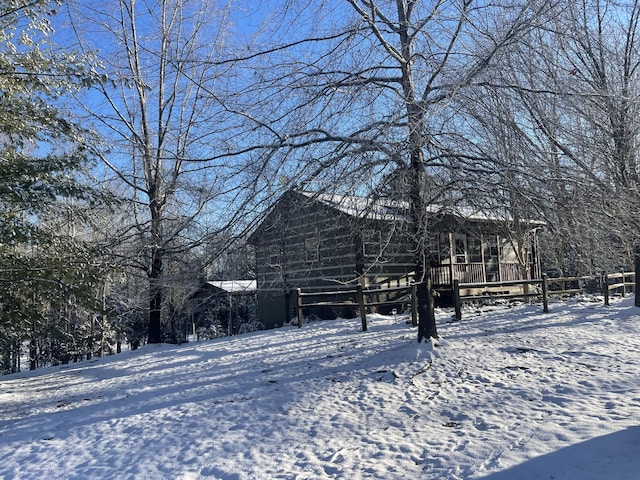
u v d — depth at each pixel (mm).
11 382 13242
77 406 9047
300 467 5254
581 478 4289
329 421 6688
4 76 9797
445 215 9453
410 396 7512
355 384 8430
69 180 11016
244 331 24828
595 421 5688
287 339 13828
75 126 11055
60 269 10359
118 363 14211
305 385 8664
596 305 15062
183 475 5336
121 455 6109
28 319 10539
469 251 21281
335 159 8180
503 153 8078
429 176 8773
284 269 9438
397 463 5125
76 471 5742
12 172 10016
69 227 14938
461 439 5598
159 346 17000
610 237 9359
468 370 8648
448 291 19062
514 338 10914
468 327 12367
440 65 8219
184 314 26891
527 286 18750
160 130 16172
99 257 13086
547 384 7512
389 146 8180
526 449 5074
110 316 11891
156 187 14578
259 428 6652
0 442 7133
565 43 9469
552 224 8438
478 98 7734
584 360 8875
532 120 7977
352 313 18641
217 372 10578
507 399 6961
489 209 8883
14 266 10062
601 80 10047
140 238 14727
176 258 13180
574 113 7887
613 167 8219
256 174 8328
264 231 9016
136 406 8406
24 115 10305
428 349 9750
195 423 7086
